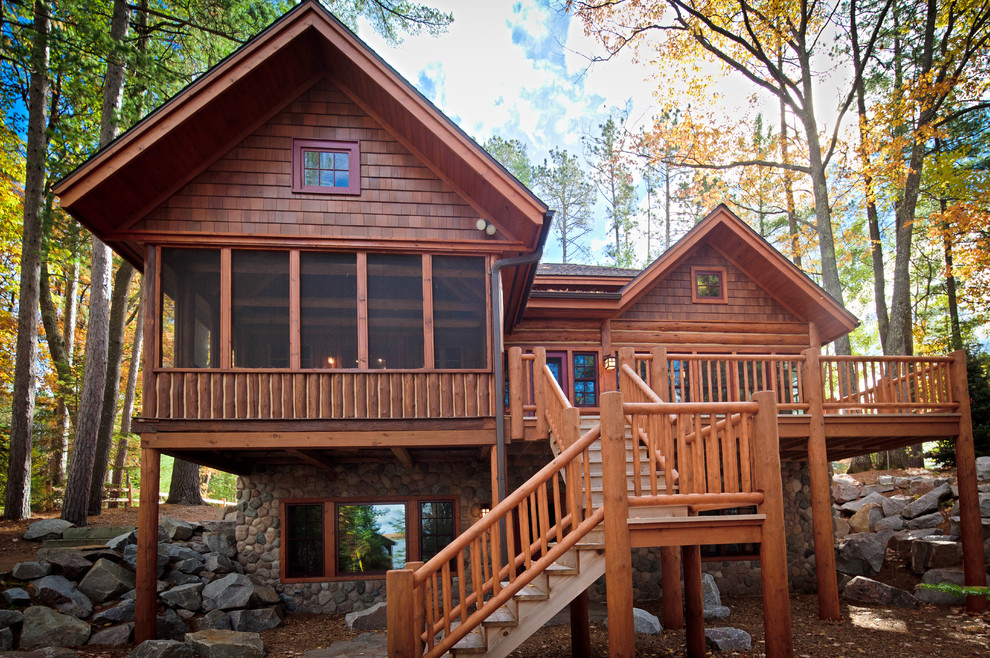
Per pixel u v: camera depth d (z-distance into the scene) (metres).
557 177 38.72
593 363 12.81
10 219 18.19
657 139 21.97
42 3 13.27
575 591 5.63
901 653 7.16
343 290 9.09
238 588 9.46
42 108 13.34
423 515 11.30
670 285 13.21
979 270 18.92
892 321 16.97
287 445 8.53
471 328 9.24
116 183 8.17
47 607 7.70
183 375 8.52
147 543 8.06
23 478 12.59
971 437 9.62
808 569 11.78
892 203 21.22
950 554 10.80
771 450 5.78
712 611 9.13
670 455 5.87
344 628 9.38
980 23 16.06
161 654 6.74
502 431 8.75
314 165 9.25
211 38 15.76
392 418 8.76
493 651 5.54
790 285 12.98
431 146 9.16
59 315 22.30
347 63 8.96
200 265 8.88
